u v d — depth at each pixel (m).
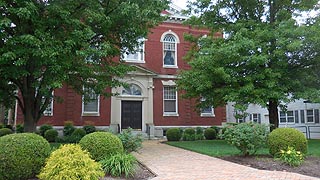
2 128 19.44
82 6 11.70
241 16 17.06
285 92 14.90
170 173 8.11
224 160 10.52
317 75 15.20
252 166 9.26
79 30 10.86
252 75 14.42
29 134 7.27
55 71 10.37
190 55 17.89
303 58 14.87
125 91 21.75
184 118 23.06
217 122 24.02
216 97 15.84
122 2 12.10
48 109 20.03
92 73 12.60
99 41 12.84
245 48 13.43
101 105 21.16
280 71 14.41
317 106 23.55
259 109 28.33
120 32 13.12
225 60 14.20
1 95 11.69
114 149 8.30
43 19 10.63
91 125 19.84
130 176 7.68
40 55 9.68
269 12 16.67
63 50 10.28
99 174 6.28
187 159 10.75
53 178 5.87
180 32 23.91
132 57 22.50
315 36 13.14
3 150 6.59
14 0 9.50
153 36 23.17
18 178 6.71
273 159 10.04
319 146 14.73
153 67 22.78
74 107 20.56
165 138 21.31
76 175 5.87
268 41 14.63
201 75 14.82
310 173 8.18
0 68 10.05
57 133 18.16
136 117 21.91
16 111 19.52
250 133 10.58
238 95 14.09
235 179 7.32
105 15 11.94
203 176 7.68
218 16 17.22
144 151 13.21
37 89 12.83
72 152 6.32
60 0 11.02
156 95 22.61
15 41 9.52
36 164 6.85
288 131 10.34
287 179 7.30
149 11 11.79
